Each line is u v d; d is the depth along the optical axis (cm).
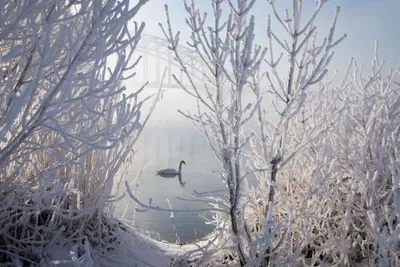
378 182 366
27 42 217
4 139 144
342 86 368
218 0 290
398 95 369
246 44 285
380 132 358
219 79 304
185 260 389
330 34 286
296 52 300
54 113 181
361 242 379
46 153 335
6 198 273
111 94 196
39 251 301
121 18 194
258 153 348
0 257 292
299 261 347
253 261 298
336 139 370
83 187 356
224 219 362
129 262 359
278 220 373
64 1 217
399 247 243
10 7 190
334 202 373
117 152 367
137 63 238
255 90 314
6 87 188
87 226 365
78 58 182
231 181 313
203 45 295
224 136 309
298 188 373
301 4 297
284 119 309
